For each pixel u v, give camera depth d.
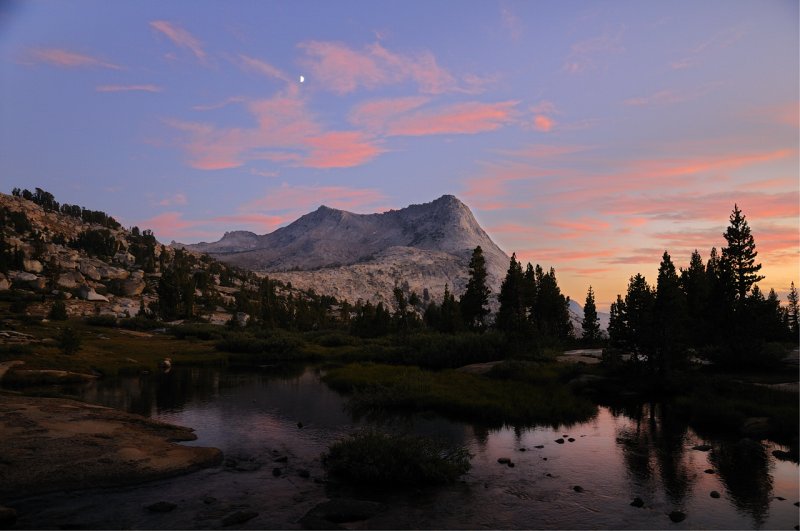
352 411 25.75
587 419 23.62
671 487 14.40
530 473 15.66
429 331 77.56
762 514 12.41
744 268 51.50
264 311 126.50
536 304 82.75
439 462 15.39
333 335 76.69
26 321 72.19
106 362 44.22
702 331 49.94
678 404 24.98
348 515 12.12
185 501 13.12
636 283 47.12
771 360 34.31
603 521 12.01
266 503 13.02
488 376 36.03
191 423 22.94
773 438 19.67
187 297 129.75
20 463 14.91
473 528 11.56
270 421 23.41
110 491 13.72
